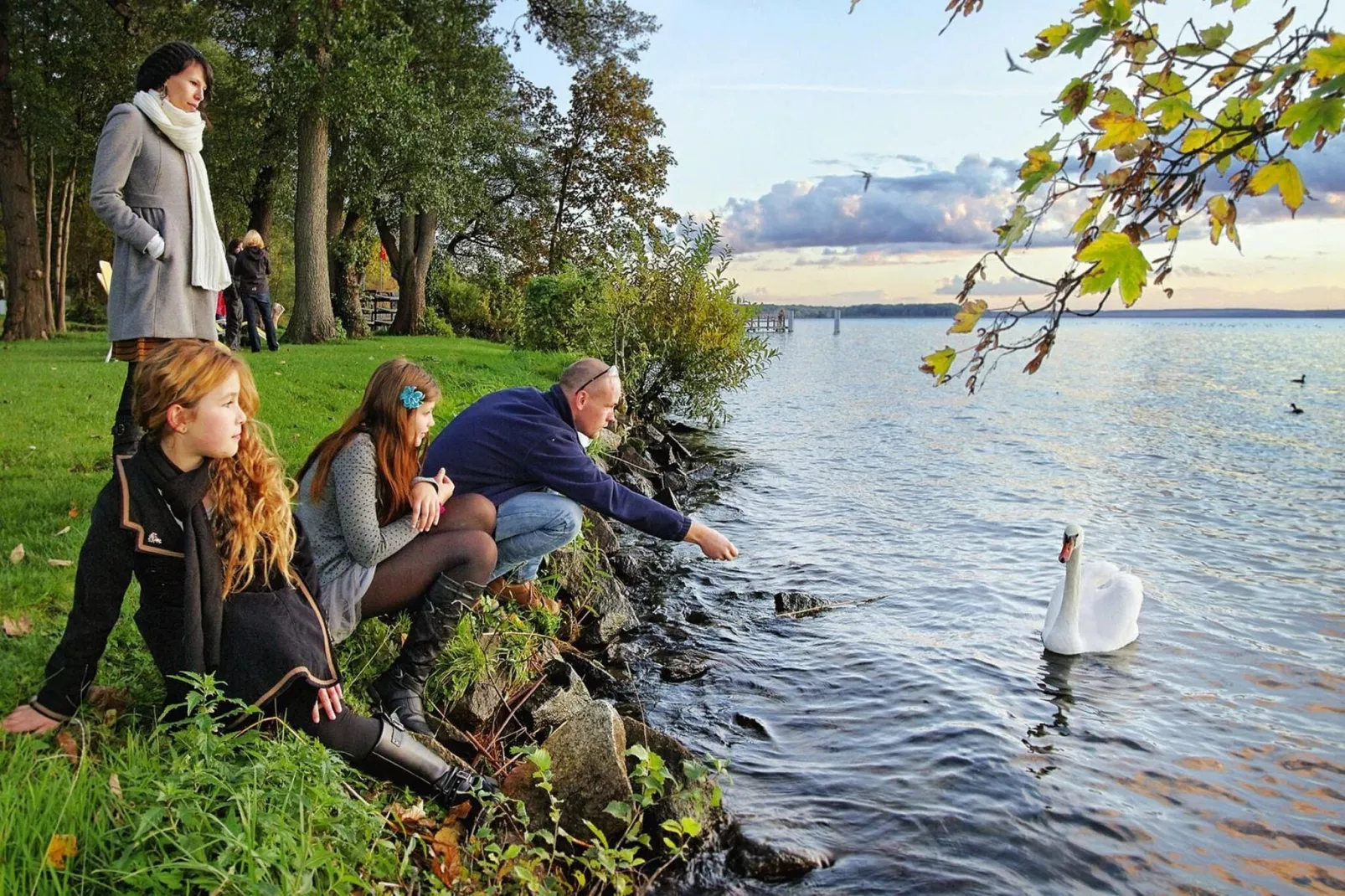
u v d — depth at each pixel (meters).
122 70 24.09
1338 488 15.12
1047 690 6.44
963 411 27.05
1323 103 1.58
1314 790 5.15
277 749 3.16
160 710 3.55
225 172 27.09
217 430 3.14
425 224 32.22
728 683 6.26
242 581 3.34
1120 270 1.79
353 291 28.94
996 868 4.21
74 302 45.00
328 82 19.69
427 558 4.20
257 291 15.98
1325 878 4.30
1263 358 71.00
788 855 4.10
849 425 22.64
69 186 28.95
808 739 5.48
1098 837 4.54
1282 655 7.32
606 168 40.94
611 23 31.20
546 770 3.73
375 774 3.67
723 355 16.62
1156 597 8.86
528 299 22.95
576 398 5.04
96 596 3.13
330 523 4.06
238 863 2.75
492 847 3.48
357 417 4.11
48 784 2.78
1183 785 5.14
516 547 4.95
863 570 9.30
